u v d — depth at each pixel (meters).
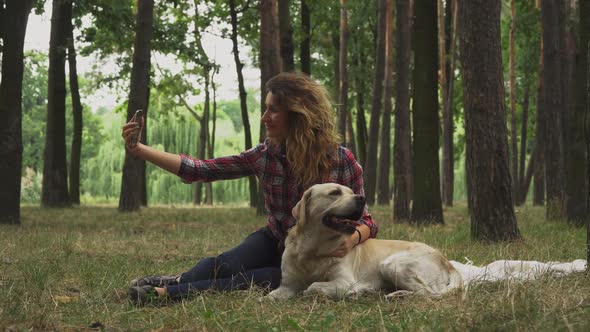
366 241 5.58
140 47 17.92
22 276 5.95
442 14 27.84
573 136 12.43
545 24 15.83
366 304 4.92
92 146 50.47
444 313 4.25
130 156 19.11
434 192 13.70
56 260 7.22
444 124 27.00
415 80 13.73
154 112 41.28
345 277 5.14
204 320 4.18
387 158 26.97
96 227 12.88
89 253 8.34
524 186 33.22
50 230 11.54
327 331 3.96
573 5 17.22
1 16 13.11
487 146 9.52
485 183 9.55
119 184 43.91
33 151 51.38
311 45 28.53
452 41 27.89
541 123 23.91
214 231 11.93
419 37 13.57
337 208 4.91
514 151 30.36
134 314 4.56
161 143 41.28
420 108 13.67
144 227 13.09
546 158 15.47
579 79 12.23
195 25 25.73
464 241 9.59
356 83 29.80
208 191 39.97
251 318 4.30
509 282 4.93
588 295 4.71
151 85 28.91
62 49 21.09
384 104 25.75
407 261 5.33
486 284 5.30
